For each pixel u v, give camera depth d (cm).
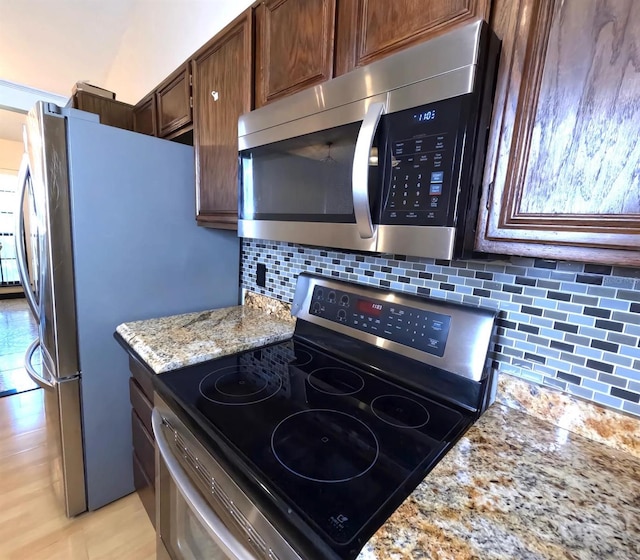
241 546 62
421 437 76
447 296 99
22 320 434
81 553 133
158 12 209
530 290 83
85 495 147
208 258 168
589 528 51
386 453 70
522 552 46
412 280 107
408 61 64
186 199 156
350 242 81
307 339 131
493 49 59
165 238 152
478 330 88
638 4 46
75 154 124
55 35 257
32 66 291
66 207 125
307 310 132
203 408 84
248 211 113
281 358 118
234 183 123
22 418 215
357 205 72
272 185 102
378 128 70
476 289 93
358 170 70
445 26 65
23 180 144
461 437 76
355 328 115
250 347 124
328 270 133
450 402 92
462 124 59
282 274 155
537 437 75
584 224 53
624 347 71
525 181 59
